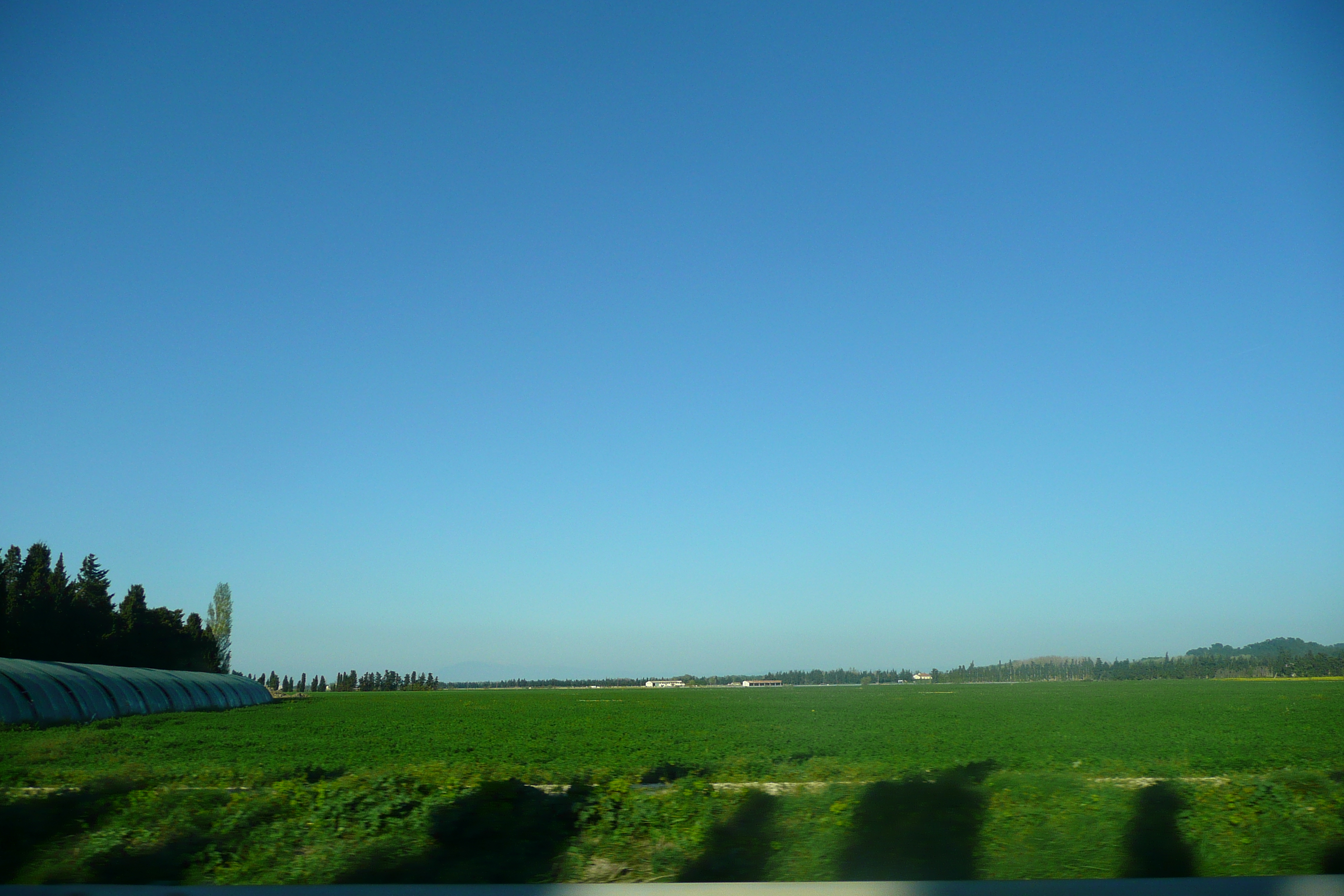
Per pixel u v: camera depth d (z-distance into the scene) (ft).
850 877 32.40
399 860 33.94
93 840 35.14
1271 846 35.06
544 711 219.82
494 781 45.42
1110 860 33.88
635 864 34.47
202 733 127.34
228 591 409.08
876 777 61.46
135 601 314.76
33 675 150.41
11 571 277.64
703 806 39.22
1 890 23.30
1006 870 33.09
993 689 407.85
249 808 39.83
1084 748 99.25
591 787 41.68
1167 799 39.06
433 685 622.95
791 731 135.03
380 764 81.56
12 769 70.74
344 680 589.73
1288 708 199.11
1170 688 352.49
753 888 22.04
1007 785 41.39
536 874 32.99
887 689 464.65
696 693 446.19
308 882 31.89
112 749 96.73
